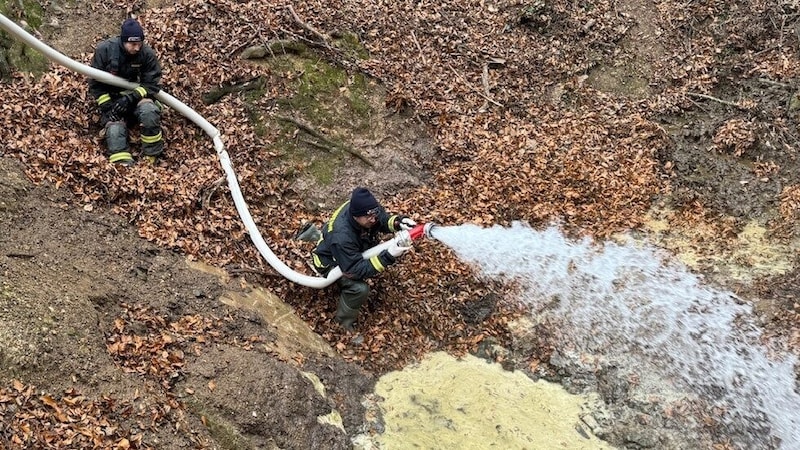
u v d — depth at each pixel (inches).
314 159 287.0
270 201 267.6
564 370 226.8
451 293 245.6
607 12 358.6
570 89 330.6
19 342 161.0
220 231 240.4
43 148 231.6
